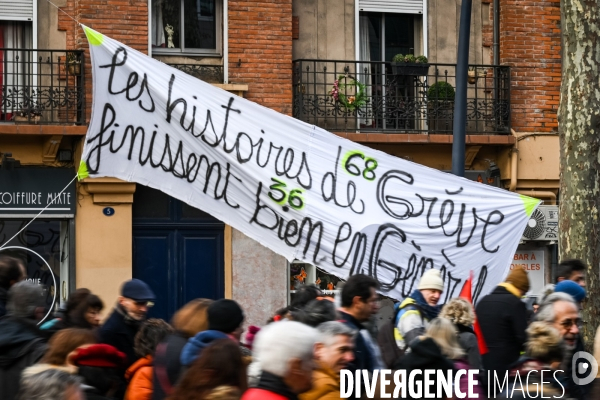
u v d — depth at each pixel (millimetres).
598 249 12664
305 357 5160
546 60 18844
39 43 17078
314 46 18297
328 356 6184
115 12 17016
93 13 16922
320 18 18312
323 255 11227
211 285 17578
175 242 17453
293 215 11109
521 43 18781
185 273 17469
